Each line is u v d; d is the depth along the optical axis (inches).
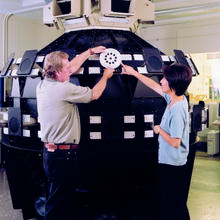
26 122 119.1
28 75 115.3
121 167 111.3
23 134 120.4
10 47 238.1
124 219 116.0
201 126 134.3
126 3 127.0
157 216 122.8
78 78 110.2
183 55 129.0
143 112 112.1
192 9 233.3
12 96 124.1
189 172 131.0
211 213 135.4
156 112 114.0
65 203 89.6
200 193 162.7
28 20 252.8
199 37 283.0
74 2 122.5
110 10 121.7
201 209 140.0
